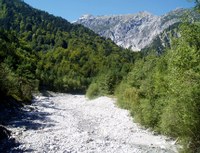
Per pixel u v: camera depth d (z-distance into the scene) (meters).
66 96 88.75
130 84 49.06
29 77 80.38
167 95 23.28
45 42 187.75
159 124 25.16
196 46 14.75
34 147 18.19
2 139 19.05
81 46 179.00
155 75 28.55
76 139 21.55
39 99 59.94
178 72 14.84
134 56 173.75
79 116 35.56
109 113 39.41
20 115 31.58
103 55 168.75
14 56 86.44
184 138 16.66
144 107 28.59
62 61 147.12
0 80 36.06
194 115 14.70
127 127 28.66
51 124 27.83
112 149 19.45
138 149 20.05
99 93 71.44
